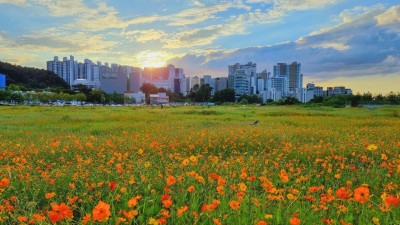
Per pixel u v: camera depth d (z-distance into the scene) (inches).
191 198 199.8
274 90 6904.5
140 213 190.7
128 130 660.7
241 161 313.3
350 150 389.1
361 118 1060.5
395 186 226.2
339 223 166.6
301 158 372.2
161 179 242.8
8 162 332.2
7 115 1200.8
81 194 216.8
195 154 396.8
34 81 6274.6
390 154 372.8
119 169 237.6
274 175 277.3
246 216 170.7
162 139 485.7
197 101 5659.5
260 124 816.3
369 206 182.2
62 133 627.2
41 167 318.7
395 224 160.9
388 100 2778.1
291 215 169.6
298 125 808.3
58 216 124.4
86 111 1633.9
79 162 299.9
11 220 170.2
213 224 164.9
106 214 114.6
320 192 239.1
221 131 569.9
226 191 209.3
